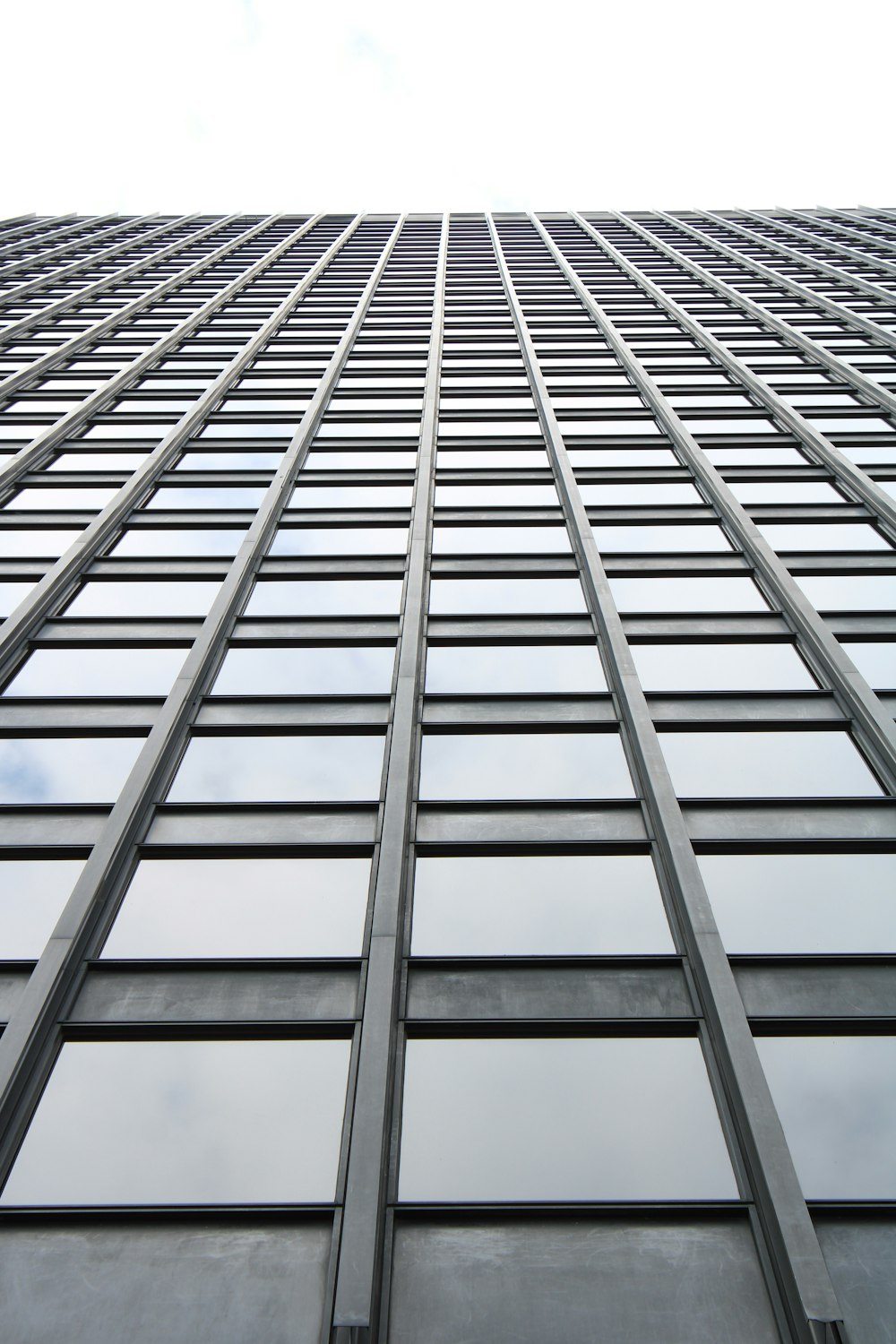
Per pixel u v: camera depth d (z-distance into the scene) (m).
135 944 11.02
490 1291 7.84
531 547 20.03
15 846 12.34
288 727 14.65
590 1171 8.83
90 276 45.03
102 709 15.22
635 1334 7.53
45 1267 7.97
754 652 16.39
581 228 58.47
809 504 21.23
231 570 18.61
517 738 14.52
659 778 13.05
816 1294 7.52
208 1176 8.75
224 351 31.95
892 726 13.88
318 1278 7.91
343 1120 9.19
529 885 11.83
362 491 22.38
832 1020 9.96
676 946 11.02
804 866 11.96
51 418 26.62
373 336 33.56
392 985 10.23
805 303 38.09
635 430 25.61
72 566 18.73
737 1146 8.94
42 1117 9.20
